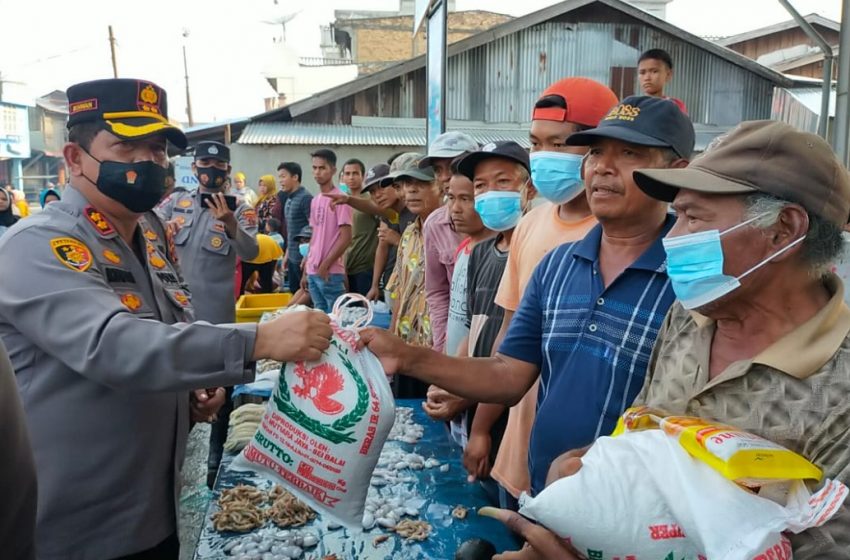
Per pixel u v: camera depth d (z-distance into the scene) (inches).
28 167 1088.8
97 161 67.6
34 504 39.1
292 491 57.7
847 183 41.5
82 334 58.3
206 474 150.4
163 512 70.5
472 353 98.2
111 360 57.7
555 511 38.9
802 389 39.2
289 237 308.7
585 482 39.3
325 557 66.2
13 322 60.4
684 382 47.9
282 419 57.4
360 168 244.1
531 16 551.8
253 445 59.1
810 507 34.5
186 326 58.9
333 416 55.6
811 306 42.6
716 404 43.1
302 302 249.9
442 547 68.1
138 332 58.2
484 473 85.4
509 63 564.1
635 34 559.5
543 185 81.4
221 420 141.7
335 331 58.9
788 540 35.5
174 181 75.6
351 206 217.2
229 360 57.2
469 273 105.2
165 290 76.0
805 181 40.3
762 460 35.7
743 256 42.0
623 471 39.1
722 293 43.2
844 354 38.9
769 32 754.2
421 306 139.0
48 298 59.2
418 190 140.9
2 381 36.2
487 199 94.3
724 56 546.6
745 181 41.4
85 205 67.8
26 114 973.2
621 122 63.6
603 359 62.8
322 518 74.4
